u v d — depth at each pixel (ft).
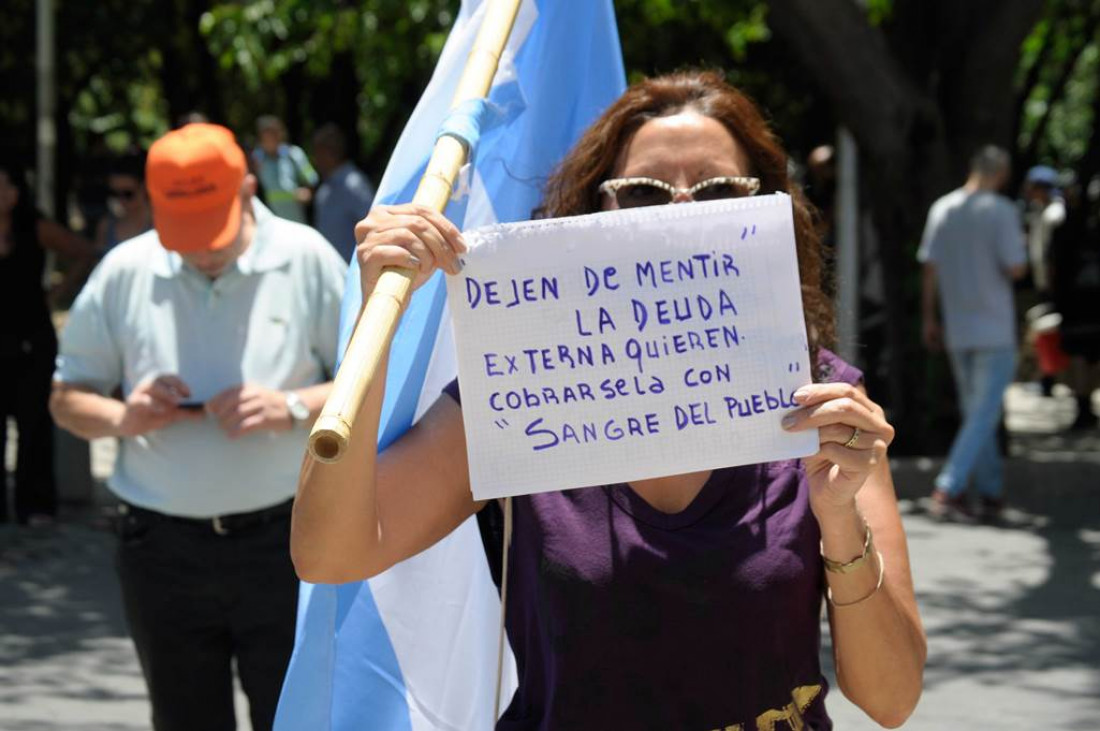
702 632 7.69
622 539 7.76
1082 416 49.42
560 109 10.09
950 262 31.86
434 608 9.44
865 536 7.78
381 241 7.22
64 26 67.31
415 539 8.07
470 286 7.59
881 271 39.45
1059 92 78.07
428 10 45.44
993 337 31.58
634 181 8.34
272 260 13.51
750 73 68.54
